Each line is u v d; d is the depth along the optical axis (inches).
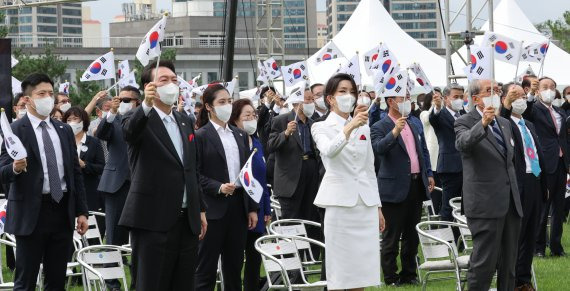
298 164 573.9
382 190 522.6
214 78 2400.3
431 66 1158.3
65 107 621.0
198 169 380.8
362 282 380.8
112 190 526.0
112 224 528.1
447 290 504.1
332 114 388.2
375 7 1205.7
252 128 465.7
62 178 408.2
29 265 403.9
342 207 378.9
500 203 419.8
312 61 846.5
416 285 525.3
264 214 457.7
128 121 341.7
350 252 379.6
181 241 354.3
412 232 529.7
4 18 1349.7
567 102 737.6
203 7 3545.8
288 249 446.0
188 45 2588.6
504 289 435.2
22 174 401.7
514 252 433.1
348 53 1163.3
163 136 348.2
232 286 430.6
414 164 527.8
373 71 631.8
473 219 424.2
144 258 347.9
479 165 422.3
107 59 629.6
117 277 431.5
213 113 431.5
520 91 478.6
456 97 633.0
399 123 503.5
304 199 578.6
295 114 586.9
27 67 1494.8
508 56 511.8
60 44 2381.9
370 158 387.9
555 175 597.6
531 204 480.7
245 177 410.9
